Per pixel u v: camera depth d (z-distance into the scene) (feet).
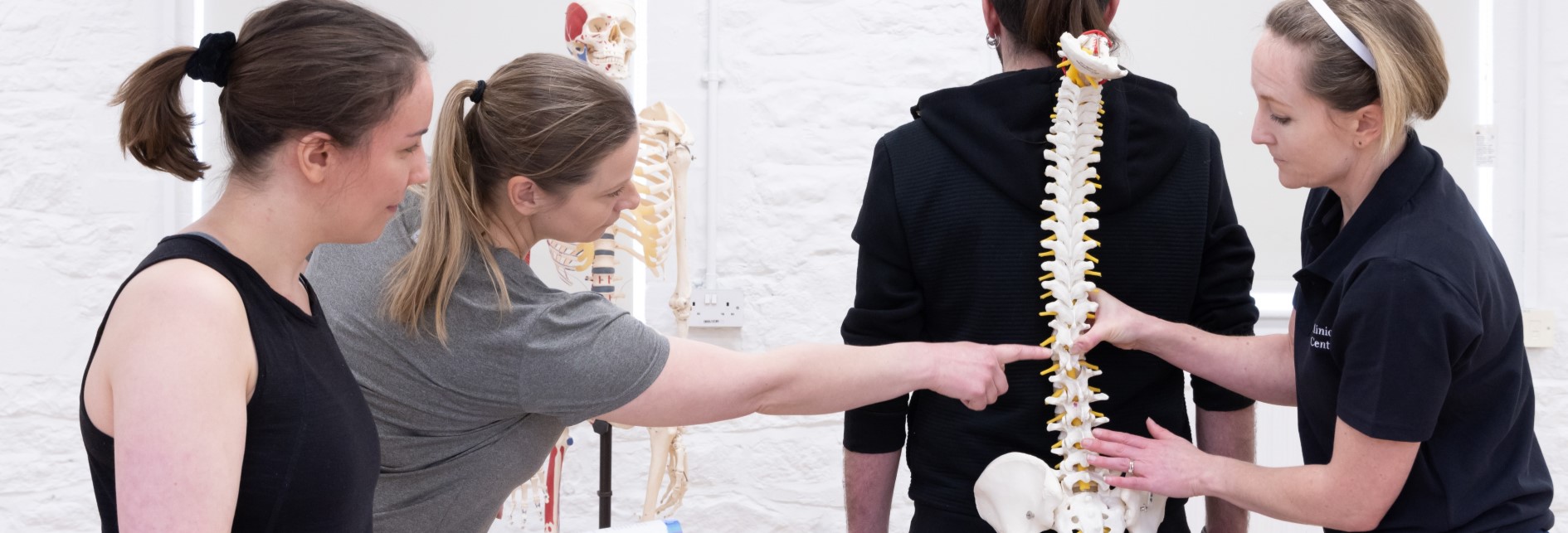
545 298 3.90
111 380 2.68
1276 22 4.09
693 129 9.86
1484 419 4.07
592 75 3.93
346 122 2.91
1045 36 4.40
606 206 4.08
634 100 9.81
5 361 9.21
